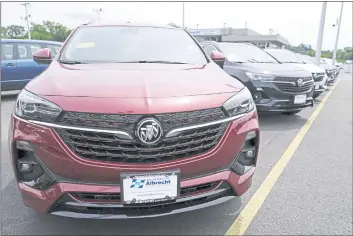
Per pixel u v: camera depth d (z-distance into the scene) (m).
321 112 7.25
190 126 1.98
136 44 3.22
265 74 5.33
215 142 2.09
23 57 7.92
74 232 2.38
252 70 5.46
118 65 2.74
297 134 5.16
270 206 2.79
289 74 5.39
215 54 3.62
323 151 4.31
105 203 1.97
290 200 2.90
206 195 2.09
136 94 2.01
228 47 6.62
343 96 10.41
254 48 6.88
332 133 5.29
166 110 1.94
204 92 2.15
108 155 1.91
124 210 2.00
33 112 1.98
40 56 3.26
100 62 2.87
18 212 2.60
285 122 6.04
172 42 3.36
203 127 2.03
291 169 3.64
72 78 2.28
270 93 5.34
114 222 2.51
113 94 2.00
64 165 1.92
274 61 6.41
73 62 2.85
